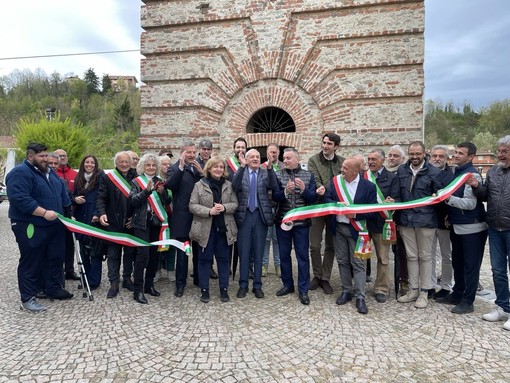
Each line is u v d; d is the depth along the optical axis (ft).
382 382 10.67
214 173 17.10
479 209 15.84
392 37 25.89
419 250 16.99
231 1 28.37
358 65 26.40
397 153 18.35
